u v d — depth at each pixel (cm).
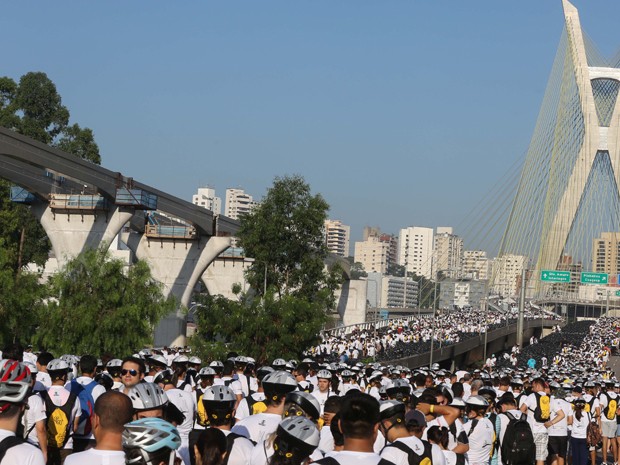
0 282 4834
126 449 702
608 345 13912
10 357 1653
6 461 823
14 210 9188
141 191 7362
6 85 11006
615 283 13100
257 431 1111
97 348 4791
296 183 6962
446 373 2912
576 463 2564
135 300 4928
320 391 1848
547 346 12425
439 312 14862
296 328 4822
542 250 15688
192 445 991
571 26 16175
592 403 2870
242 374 1969
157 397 947
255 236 6794
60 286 4869
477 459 1681
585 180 15762
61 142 11062
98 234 7462
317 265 6750
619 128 15725
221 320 4784
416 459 1012
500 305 19212
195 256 8819
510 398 1958
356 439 835
